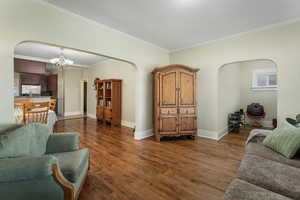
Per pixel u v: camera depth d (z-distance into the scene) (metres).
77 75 7.34
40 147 1.55
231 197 0.84
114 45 2.91
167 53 4.26
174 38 3.38
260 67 5.01
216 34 3.15
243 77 5.34
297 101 2.47
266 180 1.07
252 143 1.89
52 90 7.21
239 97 5.38
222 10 2.24
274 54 2.69
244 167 1.27
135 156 2.57
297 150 1.44
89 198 1.54
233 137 3.73
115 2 2.04
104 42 2.74
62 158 1.48
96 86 5.77
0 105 1.70
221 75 3.75
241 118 4.75
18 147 1.24
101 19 2.51
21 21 1.83
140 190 1.67
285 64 2.58
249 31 2.95
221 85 3.76
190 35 3.21
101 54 2.70
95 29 2.60
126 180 1.87
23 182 1.06
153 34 3.15
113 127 4.73
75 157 1.51
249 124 5.19
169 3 2.07
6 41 1.73
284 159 1.42
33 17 1.92
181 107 3.43
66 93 6.96
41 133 1.64
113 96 4.93
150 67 3.75
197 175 1.98
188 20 2.55
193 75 3.46
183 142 3.32
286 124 1.83
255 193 0.85
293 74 2.51
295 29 2.48
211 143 3.26
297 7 2.15
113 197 1.56
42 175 1.04
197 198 1.54
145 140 3.47
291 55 2.52
